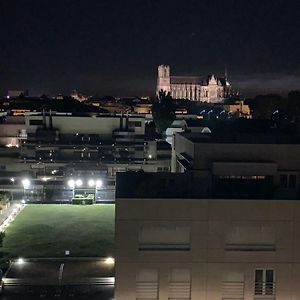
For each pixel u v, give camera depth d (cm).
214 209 3144
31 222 7094
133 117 10156
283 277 3184
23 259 5469
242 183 3819
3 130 11131
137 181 3634
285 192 3469
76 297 4516
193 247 3158
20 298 4472
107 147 9931
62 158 9875
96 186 9025
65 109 17088
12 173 9656
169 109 14212
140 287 3175
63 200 8481
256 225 3158
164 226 3145
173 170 6069
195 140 4459
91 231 6681
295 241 3170
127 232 3134
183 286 3184
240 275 3189
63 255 5650
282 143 4088
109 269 5222
